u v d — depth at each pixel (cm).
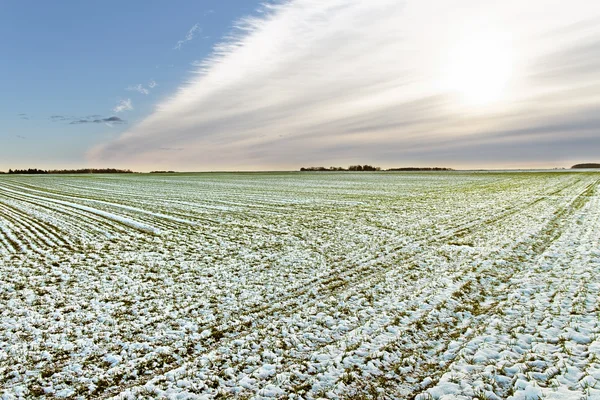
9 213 2989
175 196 4388
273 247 1762
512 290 1080
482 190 4525
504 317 891
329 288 1182
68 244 1872
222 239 1964
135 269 1416
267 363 734
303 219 2573
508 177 7562
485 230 2023
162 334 879
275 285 1217
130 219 2650
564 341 752
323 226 2284
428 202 3397
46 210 3169
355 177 8756
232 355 768
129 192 4994
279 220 2555
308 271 1368
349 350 763
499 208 2866
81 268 1432
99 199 4059
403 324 882
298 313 980
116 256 1619
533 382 617
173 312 1006
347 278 1281
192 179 8531
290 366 715
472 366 683
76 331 895
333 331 869
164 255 1631
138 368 734
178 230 2238
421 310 963
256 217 2709
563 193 3884
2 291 1176
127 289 1191
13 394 654
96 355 785
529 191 4231
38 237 2052
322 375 677
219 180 8050
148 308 1034
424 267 1376
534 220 2258
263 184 6562
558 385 605
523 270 1277
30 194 4669
